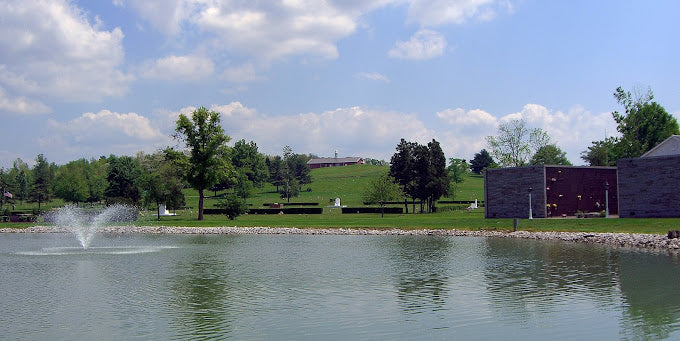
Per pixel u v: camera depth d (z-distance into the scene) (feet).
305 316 64.08
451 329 58.29
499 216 211.00
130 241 168.04
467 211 294.25
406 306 68.74
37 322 62.08
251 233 196.34
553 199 200.34
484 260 110.52
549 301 70.59
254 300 73.15
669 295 72.90
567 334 56.03
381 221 220.43
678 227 148.46
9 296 76.84
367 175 607.37
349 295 75.87
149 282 87.66
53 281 89.35
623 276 88.07
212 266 106.22
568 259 109.81
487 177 214.90
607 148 352.28
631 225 159.53
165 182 306.55
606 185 183.73
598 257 112.06
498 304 69.31
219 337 55.93
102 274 96.48
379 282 85.92
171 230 209.15
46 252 135.33
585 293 75.15
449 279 88.02
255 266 105.70
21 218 273.75
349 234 186.29
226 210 251.19
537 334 56.13
